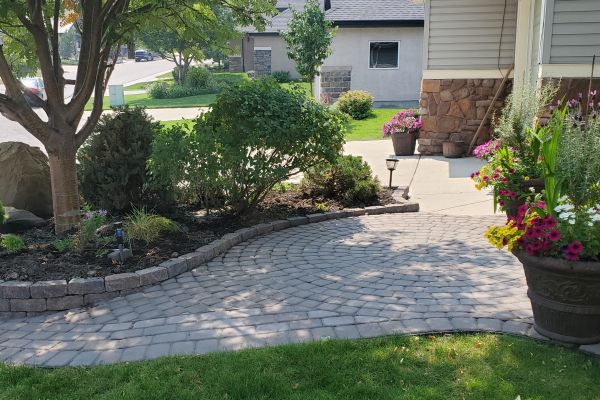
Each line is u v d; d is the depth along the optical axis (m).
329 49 18.45
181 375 3.24
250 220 6.70
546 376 3.09
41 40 5.76
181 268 5.12
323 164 7.20
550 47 7.57
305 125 6.59
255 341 3.67
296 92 7.05
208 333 3.84
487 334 3.62
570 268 3.21
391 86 21.75
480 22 10.92
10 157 7.08
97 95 6.31
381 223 6.75
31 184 7.10
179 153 6.07
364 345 3.50
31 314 4.53
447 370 3.18
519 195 5.22
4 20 6.07
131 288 4.73
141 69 50.84
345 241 6.00
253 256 5.58
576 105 6.99
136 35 7.25
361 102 18.08
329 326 3.84
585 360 3.25
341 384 3.07
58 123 5.96
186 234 6.04
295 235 6.34
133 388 3.12
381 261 5.26
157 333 3.90
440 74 11.30
